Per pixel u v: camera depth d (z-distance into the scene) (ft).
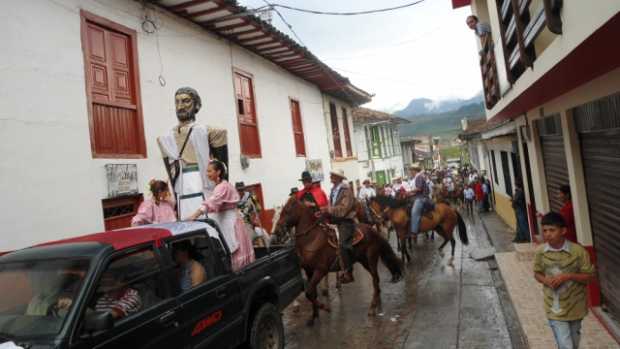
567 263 12.42
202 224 15.11
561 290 12.60
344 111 70.90
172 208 19.08
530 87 17.67
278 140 44.62
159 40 28.35
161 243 12.79
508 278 26.45
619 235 16.31
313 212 24.27
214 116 33.68
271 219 40.09
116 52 24.85
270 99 43.83
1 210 17.72
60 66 20.86
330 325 23.02
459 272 32.42
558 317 12.59
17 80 18.84
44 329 9.59
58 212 19.97
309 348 20.10
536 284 24.66
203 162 19.83
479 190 73.41
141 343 10.87
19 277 10.95
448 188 87.25
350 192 25.32
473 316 22.31
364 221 37.99
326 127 60.39
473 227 57.82
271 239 23.58
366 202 42.24
